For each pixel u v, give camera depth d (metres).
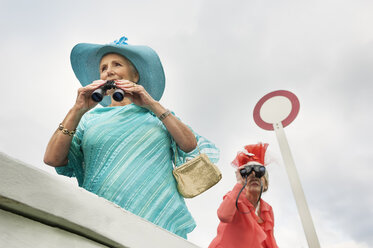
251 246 2.26
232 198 2.30
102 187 1.84
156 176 1.94
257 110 3.31
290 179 2.78
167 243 1.40
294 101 3.18
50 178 1.03
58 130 1.95
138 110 2.20
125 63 2.52
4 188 0.90
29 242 0.92
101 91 1.95
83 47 2.69
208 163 2.02
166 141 2.14
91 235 1.11
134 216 1.29
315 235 2.54
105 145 1.97
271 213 2.53
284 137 3.05
